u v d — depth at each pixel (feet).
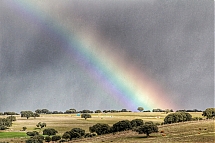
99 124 479.82
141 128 404.57
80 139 430.61
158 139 368.68
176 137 374.22
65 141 424.46
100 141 388.37
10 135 483.51
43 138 440.86
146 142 351.46
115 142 369.09
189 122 511.40
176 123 510.99
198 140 344.08
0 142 397.80
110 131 473.26
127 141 368.68
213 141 334.85
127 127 476.13
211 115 577.02
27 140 407.44
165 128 458.50
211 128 428.15
